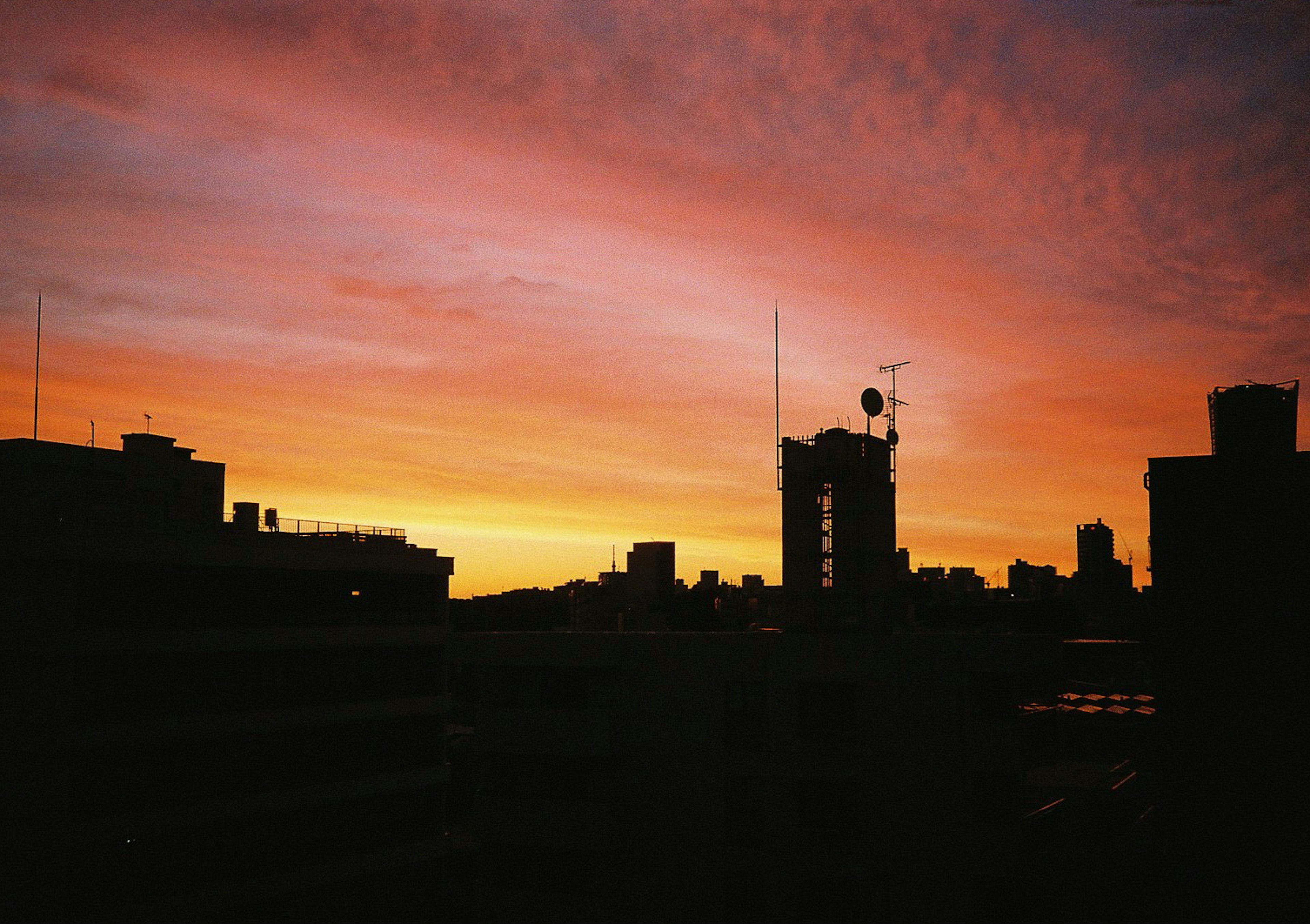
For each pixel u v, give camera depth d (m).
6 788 35.78
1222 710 26.62
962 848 36.22
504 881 41.44
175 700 39.56
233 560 42.31
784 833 38.16
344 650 46.53
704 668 40.59
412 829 48.38
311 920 42.94
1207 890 26.12
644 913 39.47
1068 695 53.25
